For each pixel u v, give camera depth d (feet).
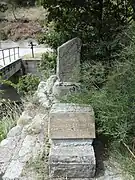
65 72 12.22
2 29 62.18
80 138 7.88
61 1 14.94
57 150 7.69
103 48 12.46
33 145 9.31
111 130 8.21
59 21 15.78
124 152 8.20
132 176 7.34
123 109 8.14
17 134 10.34
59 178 7.48
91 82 10.37
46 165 8.01
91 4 14.85
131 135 8.13
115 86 8.89
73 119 8.05
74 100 9.83
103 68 10.55
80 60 12.43
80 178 7.48
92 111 8.30
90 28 14.98
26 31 60.49
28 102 14.03
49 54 22.70
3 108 16.17
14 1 65.62
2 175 7.66
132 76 8.63
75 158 7.43
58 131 7.92
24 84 23.30
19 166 8.07
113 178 7.39
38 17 62.54
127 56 9.52
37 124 10.78
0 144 9.55
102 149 8.66
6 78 35.14
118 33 12.59
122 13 15.05
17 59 41.42
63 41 17.30
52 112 8.18
